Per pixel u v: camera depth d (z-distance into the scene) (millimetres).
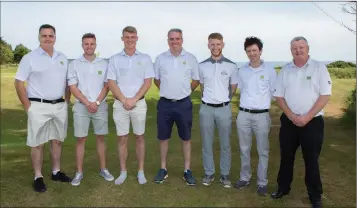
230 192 3928
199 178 4367
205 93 3916
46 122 3928
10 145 5996
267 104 3691
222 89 3840
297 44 3330
